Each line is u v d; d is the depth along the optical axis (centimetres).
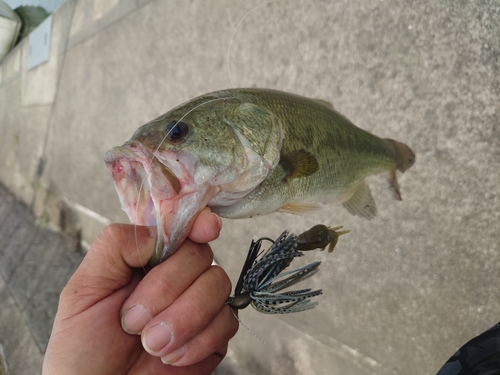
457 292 33
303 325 41
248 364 43
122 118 66
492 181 31
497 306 31
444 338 33
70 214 77
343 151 27
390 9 36
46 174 90
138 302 17
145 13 60
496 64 30
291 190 23
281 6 43
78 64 77
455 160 33
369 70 38
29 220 89
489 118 31
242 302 18
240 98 22
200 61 52
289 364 41
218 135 20
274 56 44
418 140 35
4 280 77
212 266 19
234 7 47
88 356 18
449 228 33
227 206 21
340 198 29
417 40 35
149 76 60
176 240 18
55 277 67
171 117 20
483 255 31
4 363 59
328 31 40
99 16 70
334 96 40
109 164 18
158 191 18
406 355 35
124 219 62
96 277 18
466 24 32
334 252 40
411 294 35
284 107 23
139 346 20
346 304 39
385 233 37
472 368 23
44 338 57
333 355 38
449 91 33
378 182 37
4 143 120
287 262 18
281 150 22
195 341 17
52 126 88
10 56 115
